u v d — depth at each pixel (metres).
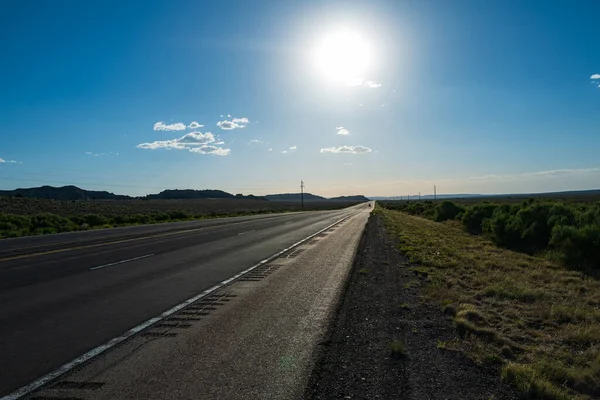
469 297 9.54
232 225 38.41
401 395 4.73
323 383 5.04
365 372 5.37
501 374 5.29
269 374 5.30
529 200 32.06
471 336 6.77
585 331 7.16
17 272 13.11
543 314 8.39
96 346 6.35
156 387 4.94
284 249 19.56
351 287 10.80
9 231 29.91
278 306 8.82
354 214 69.75
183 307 8.73
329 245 21.41
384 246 20.72
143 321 7.69
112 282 11.49
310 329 7.20
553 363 5.70
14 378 5.21
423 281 11.80
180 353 6.04
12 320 7.77
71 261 15.50
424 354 6.03
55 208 69.75
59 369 5.48
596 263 14.88
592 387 5.13
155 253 17.92
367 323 7.57
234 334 6.91
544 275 13.35
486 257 17.11
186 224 40.06
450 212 47.66
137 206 102.44
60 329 7.21
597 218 18.31
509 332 7.28
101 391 4.84
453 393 4.80
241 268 13.97
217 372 5.37
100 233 28.98
